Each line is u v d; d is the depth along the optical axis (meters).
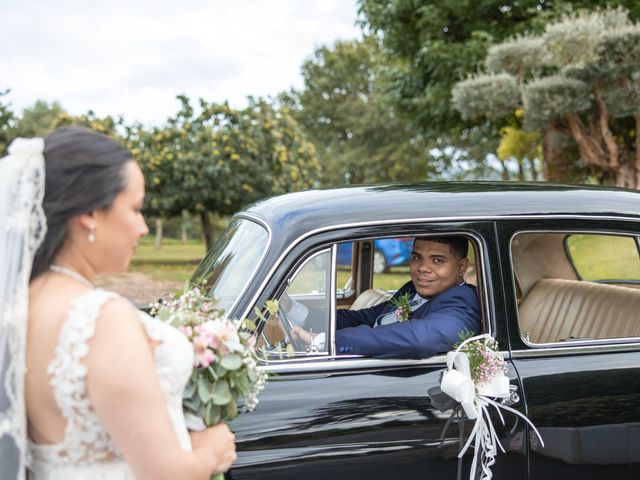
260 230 2.82
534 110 12.20
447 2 16.06
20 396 1.44
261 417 2.45
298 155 18.91
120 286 14.42
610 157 12.76
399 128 43.69
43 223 1.47
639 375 2.82
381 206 2.76
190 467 1.48
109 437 1.49
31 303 1.49
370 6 17.31
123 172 1.50
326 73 48.94
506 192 2.92
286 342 2.62
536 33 14.38
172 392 1.61
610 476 2.78
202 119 17.88
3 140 19.20
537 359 2.76
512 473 2.68
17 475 1.44
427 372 2.65
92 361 1.41
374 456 2.53
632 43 11.38
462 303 2.87
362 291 4.03
